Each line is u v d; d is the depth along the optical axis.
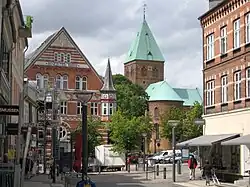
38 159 58.97
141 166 64.75
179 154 71.12
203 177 39.59
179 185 34.00
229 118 36.56
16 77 45.53
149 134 97.62
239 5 35.38
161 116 114.06
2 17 27.09
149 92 134.75
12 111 20.59
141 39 156.00
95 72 89.12
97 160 60.88
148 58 154.12
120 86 111.06
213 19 39.94
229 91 36.81
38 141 58.50
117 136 63.66
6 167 19.20
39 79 85.12
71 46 87.69
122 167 62.19
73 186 23.17
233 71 36.25
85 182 17.97
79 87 87.75
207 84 41.22
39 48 94.69
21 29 41.75
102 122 81.81
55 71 86.25
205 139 37.69
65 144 68.38
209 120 40.31
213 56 39.94
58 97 65.56
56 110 58.34
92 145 68.12
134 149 64.12
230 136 34.47
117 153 62.38
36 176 45.69
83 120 18.02
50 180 39.56
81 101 17.98
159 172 52.06
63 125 85.19
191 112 99.06
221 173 37.03
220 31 38.66
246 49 34.22
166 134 103.19
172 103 128.75
